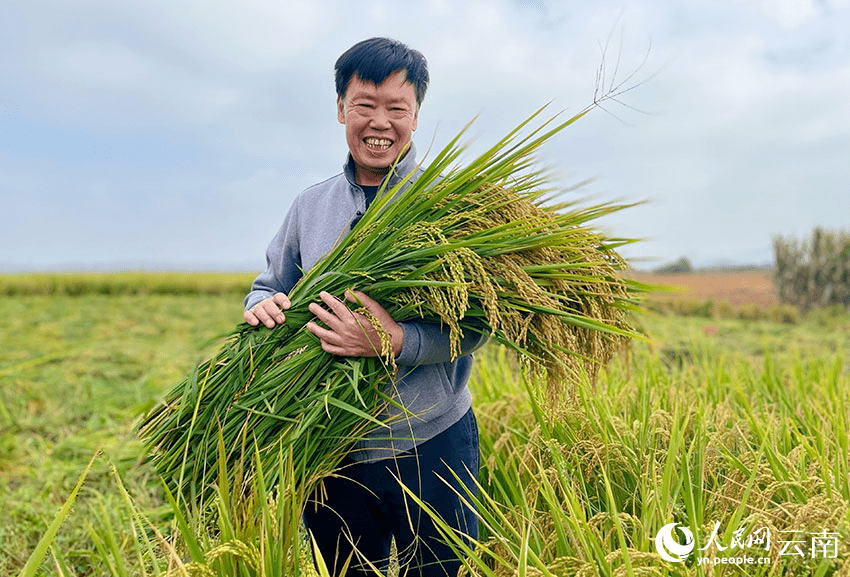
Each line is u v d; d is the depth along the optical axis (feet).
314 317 5.94
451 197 6.07
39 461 13.26
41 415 17.78
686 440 7.69
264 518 4.66
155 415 6.25
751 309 40.16
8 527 9.65
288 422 5.69
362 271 5.80
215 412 5.80
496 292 5.79
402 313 5.86
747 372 13.80
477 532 6.47
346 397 5.74
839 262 44.45
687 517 5.75
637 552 4.64
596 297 6.28
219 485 4.98
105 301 58.75
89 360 26.37
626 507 6.64
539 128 5.80
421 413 5.94
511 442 8.84
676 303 39.14
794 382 12.63
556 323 5.82
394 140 6.19
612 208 6.22
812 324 37.76
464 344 6.05
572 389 7.68
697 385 12.26
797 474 6.23
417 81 6.15
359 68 5.96
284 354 5.89
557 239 5.85
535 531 5.57
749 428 8.63
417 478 6.12
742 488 6.07
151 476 11.65
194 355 28.30
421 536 6.16
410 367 6.00
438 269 5.66
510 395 10.09
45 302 56.39
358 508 6.32
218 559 4.68
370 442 6.01
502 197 6.11
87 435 15.69
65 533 9.77
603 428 7.29
